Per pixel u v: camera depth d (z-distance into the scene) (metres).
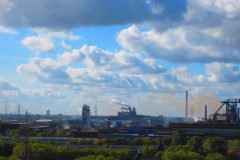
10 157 183.75
